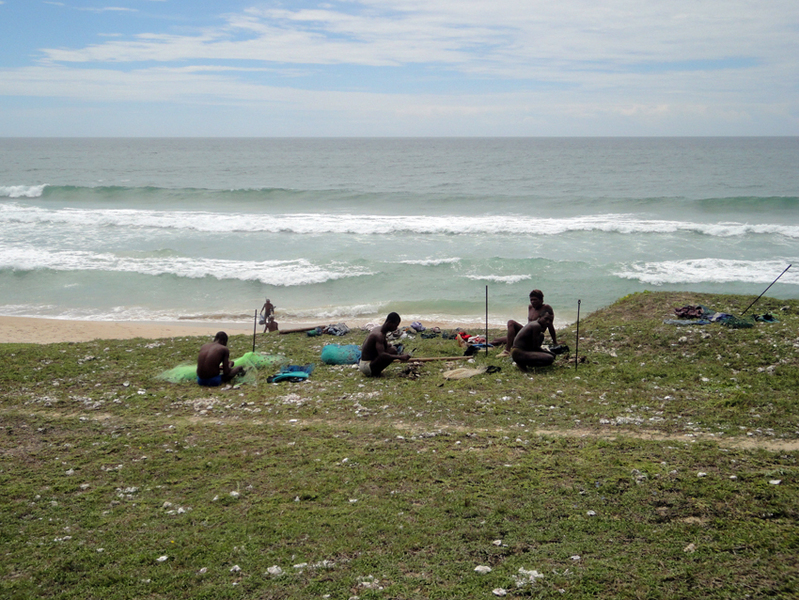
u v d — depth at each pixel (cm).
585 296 2566
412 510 662
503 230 3903
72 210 4612
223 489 735
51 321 2289
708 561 539
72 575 553
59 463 825
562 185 7150
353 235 3834
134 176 8575
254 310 2483
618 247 3441
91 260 3141
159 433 936
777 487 657
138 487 748
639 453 787
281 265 3069
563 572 534
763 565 528
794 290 2548
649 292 1886
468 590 512
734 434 852
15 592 527
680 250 3331
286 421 986
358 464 790
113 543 610
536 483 712
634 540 584
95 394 1146
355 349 1391
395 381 1184
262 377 1254
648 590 503
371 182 7756
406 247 3494
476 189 6750
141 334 2103
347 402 1065
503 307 2452
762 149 17612
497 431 899
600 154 15162
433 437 884
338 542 598
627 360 1263
